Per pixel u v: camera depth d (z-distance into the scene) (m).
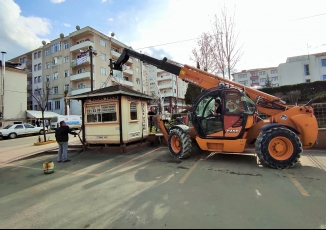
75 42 35.94
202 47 16.56
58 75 36.09
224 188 3.96
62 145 7.31
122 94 8.19
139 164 6.26
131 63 42.44
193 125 6.50
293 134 5.05
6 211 3.49
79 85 35.19
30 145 12.80
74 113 34.19
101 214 3.17
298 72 38.88
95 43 34.03
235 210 3.05
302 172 4.78
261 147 5.20
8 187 4.82
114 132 8.33
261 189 3.84
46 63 37.91
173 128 7.01
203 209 3.13
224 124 5.94
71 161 7.25
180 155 6.50
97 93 8.34
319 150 7.07
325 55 37.16
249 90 6.27
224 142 5.93
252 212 2.98
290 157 5.00
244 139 5.70
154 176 4.96
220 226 2.63
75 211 3.33
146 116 9.91
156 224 2.77
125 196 3.82
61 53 35.97
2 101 24.69
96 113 8.80
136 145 8.83
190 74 7.29
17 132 20.16
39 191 4.41
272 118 5.82
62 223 2.96
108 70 36.28
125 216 3.05
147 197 3.71
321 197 3.43
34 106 39.09
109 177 5.11
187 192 3.84
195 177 4.71
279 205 3.17
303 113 5.46
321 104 7.58
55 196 4.06
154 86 63.94
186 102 21.33
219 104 6.16
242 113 5.75
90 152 8.67
